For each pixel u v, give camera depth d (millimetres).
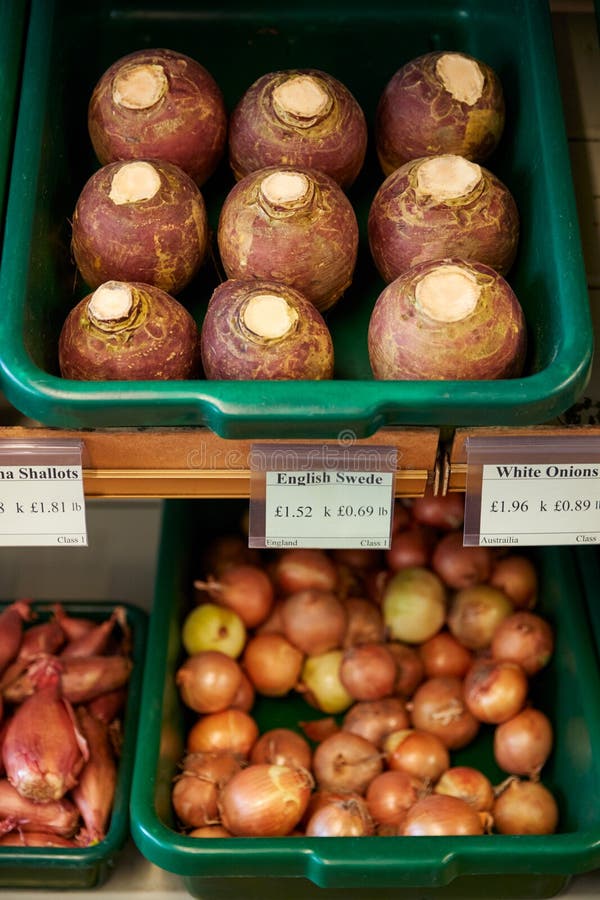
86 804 1077
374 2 1210
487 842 941
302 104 1012
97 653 1229
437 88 1041
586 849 941
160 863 956
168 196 952
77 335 876
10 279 875
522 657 1187
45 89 1021
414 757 1134
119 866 1092
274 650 1235
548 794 1101
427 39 1217
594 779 1023
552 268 902
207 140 1045
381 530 922
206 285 1038
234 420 796
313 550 1309
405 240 953
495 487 900
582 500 909
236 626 1246
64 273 1017
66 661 1180
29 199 937
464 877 995
